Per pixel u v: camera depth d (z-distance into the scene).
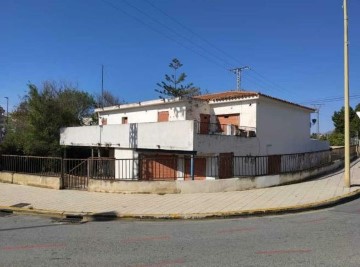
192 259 6.20
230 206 11.12
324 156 21.86
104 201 12.39
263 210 10.51
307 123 28.50
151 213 10.44
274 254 6.38
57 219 10.44
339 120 55.75
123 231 8.62
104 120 31.72
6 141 26.95
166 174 20.02
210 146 18.45
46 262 6.14
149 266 5.85
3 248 7.11
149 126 20.20
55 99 31.31
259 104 22.34
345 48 14.17
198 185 13.75
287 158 17.75
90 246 7.18
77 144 26.31
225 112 23.53
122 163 19.48
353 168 22.02
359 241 7.16
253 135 21.73
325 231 8.12
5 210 11.67
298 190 13.88
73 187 15.27
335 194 12.76
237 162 16.81
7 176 17.56
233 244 7.17
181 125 18.09
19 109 37.28
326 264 5.76
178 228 8.90
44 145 27.38
